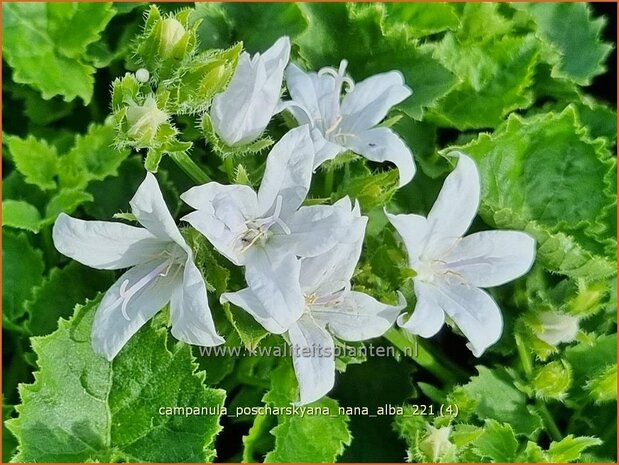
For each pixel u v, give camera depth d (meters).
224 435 0.13
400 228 0.10
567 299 0.13
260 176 0.11
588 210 0.14
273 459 0.12
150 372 0.12
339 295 0.10
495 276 0.11
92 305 0.12
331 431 0.12
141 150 0.15
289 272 0.09
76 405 0.12
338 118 0.11
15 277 0.14
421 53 0.14
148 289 0.10
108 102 0.15
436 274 0.11
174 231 0.09
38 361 0.12
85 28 0.14
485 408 0.12
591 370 0.13
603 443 0.13
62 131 0.15
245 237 0.10
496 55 0.14
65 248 0.10
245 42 0.14
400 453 0.13
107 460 0.11
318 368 0.10
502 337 0.13
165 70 0.10
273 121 0.13
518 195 0.14
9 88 0.15
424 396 0.13
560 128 0.14
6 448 0.13
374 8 0.14
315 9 0.14
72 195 0.14
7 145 0.15
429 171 0.14
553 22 0.15
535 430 0.12
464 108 0.14
